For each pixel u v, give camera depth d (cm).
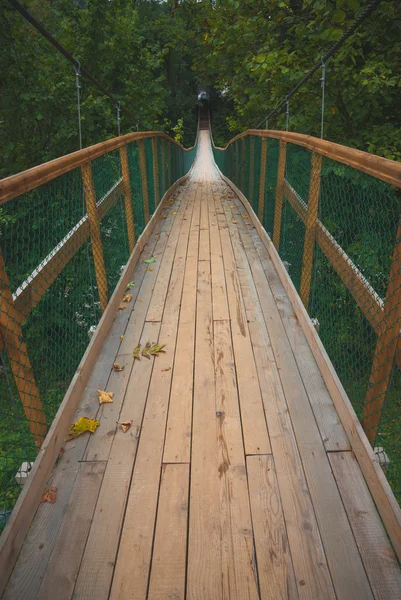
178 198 963
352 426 220
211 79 1452
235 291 409
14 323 194
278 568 165
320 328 316
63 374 276
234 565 166
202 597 156
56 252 247
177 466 213
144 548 173
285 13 681
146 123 1079
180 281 435
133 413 251
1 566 157
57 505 192
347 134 634
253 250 529
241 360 298
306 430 234
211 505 191
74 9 964
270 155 542
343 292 300
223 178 1595
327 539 175
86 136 893
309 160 341
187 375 284
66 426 235
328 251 291
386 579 160
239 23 781
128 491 199
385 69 545
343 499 193
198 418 245
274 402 256
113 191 393
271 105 761
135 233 512
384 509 179
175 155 1280
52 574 164
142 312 371
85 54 984
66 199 275
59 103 870
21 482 208
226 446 225
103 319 330
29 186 202
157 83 1152
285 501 193
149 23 2912
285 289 409
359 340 283
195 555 170
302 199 366
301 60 638
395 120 644
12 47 793
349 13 561
